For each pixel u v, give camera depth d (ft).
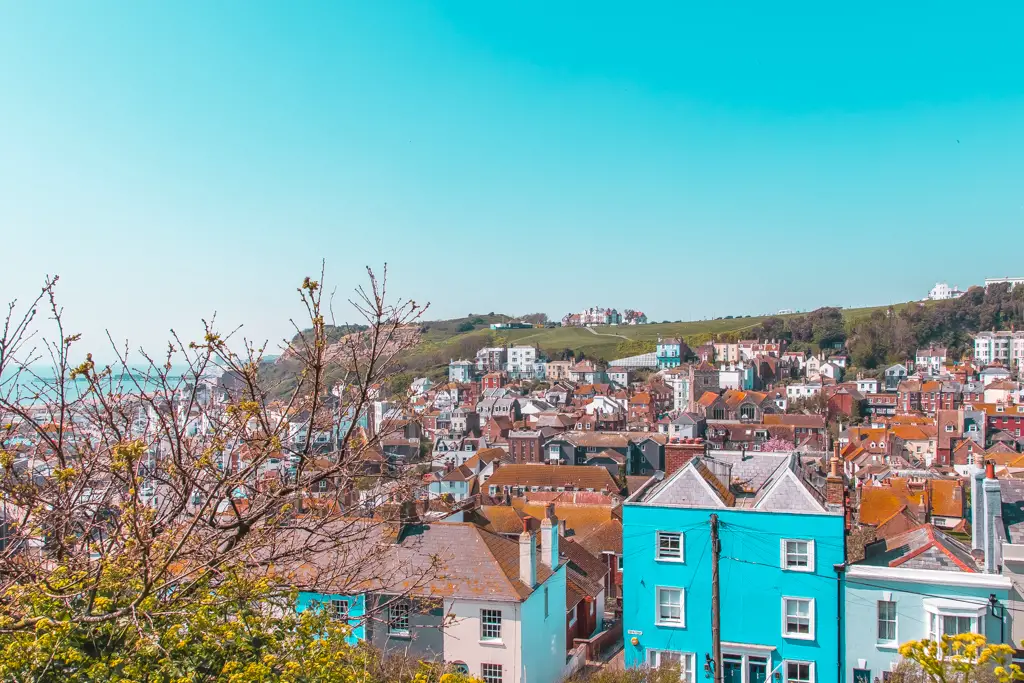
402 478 54.60
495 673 89.15
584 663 110.11
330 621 48.47
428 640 90.58
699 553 86.63
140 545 39.88
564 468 256.11
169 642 43.50
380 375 42.96
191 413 44.57
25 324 39.88
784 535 83.92
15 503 42.65
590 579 127.44
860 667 81.15
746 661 85.20
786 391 585.22
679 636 87.04
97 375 40.04
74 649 41.16
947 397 483.92
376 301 41.37
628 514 89.20
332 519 47.73
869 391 573.74
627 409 509.76
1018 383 497.46
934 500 194.29
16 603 42.11
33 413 45.55
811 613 82.79
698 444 104.63
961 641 35.96
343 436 46.24
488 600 89.51
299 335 41.63
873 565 86.07
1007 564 77.66
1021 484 90.68
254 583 46.83
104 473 45.21
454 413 457.68
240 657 44.73
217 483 41.52
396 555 88.48
